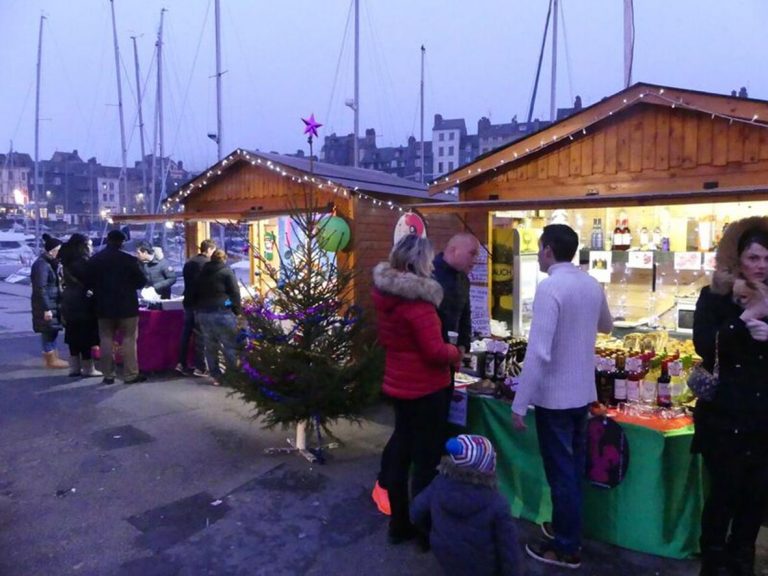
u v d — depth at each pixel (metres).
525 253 5.69
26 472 4.20
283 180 7.40
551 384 2.86
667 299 5.37
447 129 64.19
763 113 4.00
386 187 7.25
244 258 12.58
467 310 3.46
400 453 3.17
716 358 2.58
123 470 4.22
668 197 3.85
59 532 3.39
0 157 69.50
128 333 6.48
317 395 4.12
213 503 3.72
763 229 2.51
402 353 3.05
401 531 3.23
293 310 4.25
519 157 5.25
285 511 3.61
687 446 3.02
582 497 3.09
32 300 7.18
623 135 4.78
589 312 2.87
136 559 3.11
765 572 2.88
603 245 5.70
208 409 5.59
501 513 2.34
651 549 3.08
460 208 4.76
